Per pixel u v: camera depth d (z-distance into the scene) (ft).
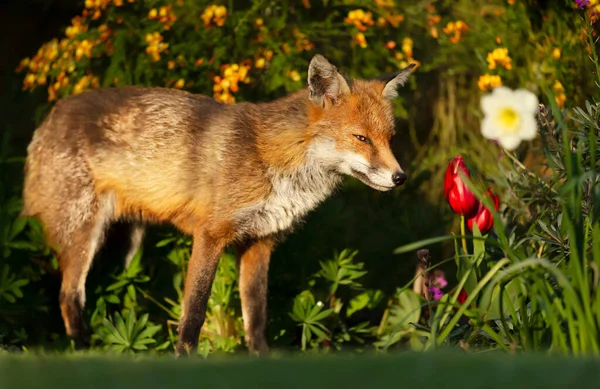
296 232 37.42
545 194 28.86
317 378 13.85
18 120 50.01
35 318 35.45
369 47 41.81
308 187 33.45
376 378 13.89
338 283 36.24
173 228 37.83
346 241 39.81
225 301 35.81
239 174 32.45
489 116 19.39
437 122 47.91
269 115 33.17
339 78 32.27
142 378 14.49
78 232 34.76
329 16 41.57
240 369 14.92
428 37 44.60
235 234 33.17
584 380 13.41
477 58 44.01
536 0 44.98
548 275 24.53
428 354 16.42
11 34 54.75
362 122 32.24
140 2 41.86
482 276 26.13
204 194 33.14
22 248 33.68
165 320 37.35
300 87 38.99
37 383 14.33
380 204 44.75
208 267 33.04
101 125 34.83
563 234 25.43
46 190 35.01
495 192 42.70
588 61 38.73
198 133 33.60
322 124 32.48
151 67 39.29
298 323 35.58
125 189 34.68
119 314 34.65
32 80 40.83
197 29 40.19
